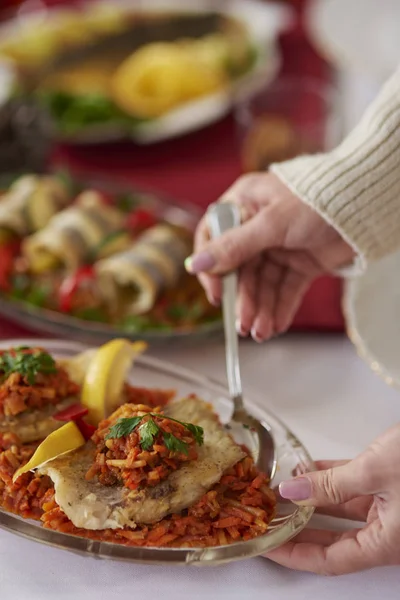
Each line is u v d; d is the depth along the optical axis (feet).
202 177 3.97
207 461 2.25
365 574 2.31
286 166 2.74
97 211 3.49
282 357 3.00
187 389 2.55
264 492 2.27
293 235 2.71
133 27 4.94
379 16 4.52
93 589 2.26
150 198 3.67
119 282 3.24
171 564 2.10
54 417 2.37
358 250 2.68
